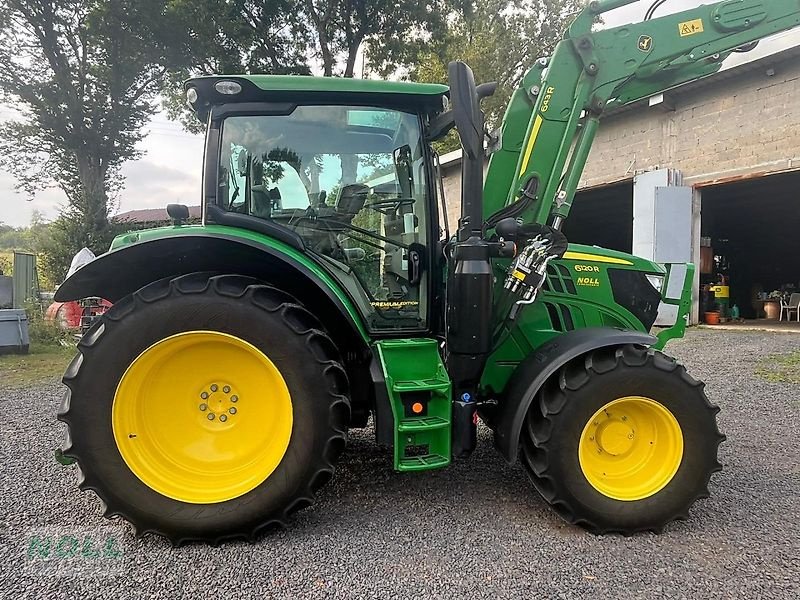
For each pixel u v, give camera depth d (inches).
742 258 668.1
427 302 120.2
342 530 107.5
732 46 131.0
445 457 107.7
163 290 102.3
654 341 108.9
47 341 376.2
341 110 115.2
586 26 125.6
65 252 563.5
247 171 115.2
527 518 112.7
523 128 129.1
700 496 108.0
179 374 106.8
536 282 117.6
